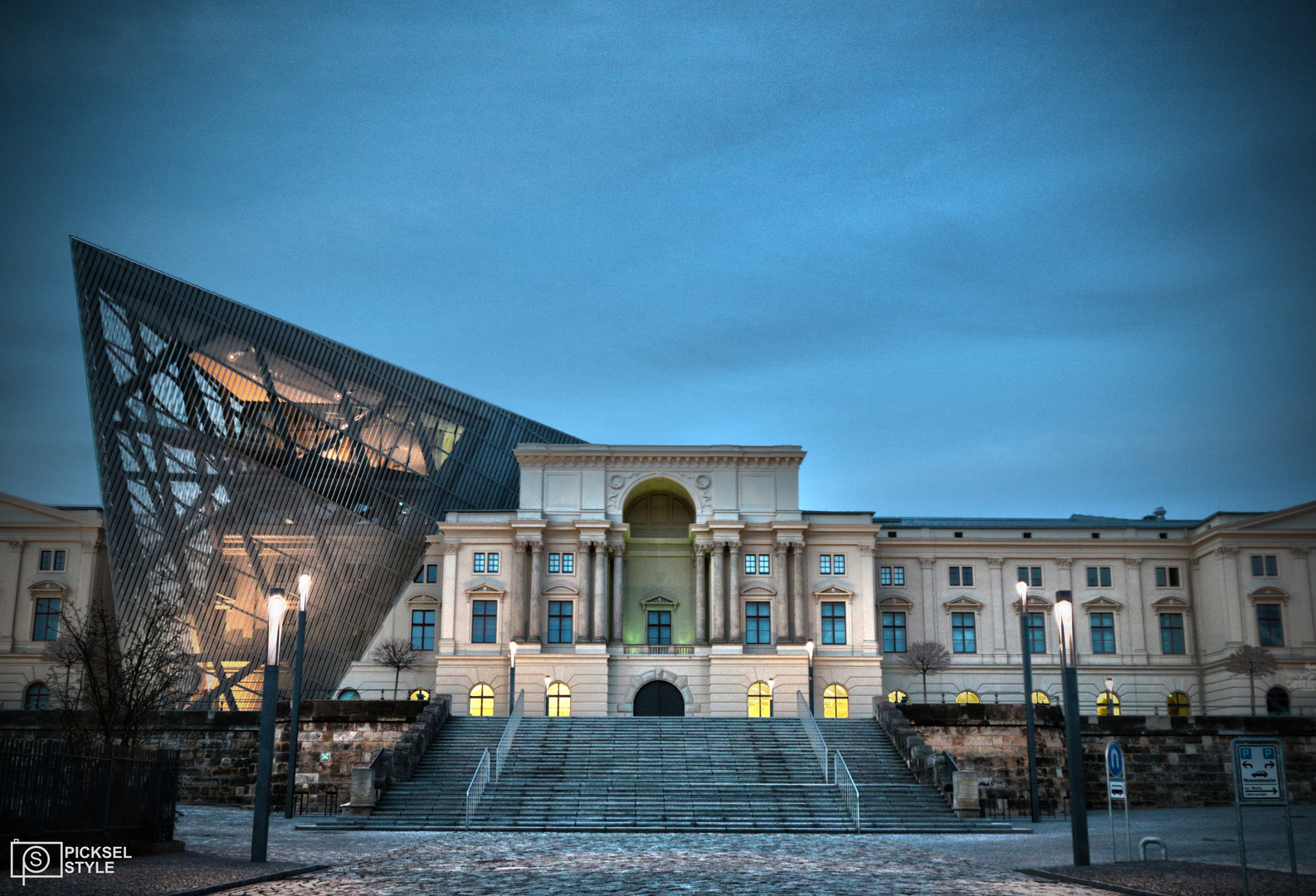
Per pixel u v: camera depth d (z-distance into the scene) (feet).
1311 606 267.59
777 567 266.16
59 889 70.49
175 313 261.44
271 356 269.44
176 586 253.85
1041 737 181.06
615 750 177.58
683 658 262.47
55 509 276.21
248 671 257.34
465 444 287.28
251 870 86.38
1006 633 281.95
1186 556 286.66
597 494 268.82
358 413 276.21
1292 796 184.65
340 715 178.70
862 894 77.61
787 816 149.07
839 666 263.70
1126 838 124.57
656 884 83.97
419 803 153.28
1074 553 286.66
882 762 172.35
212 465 261.44
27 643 270.05
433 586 275.39
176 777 102.32
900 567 285.84
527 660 257.96
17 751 81.56
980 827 142.82
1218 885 76.07
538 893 78.02
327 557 267.59
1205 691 278.46
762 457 270.46
